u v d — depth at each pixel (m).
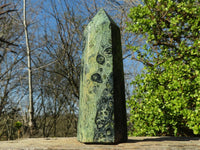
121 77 2.27
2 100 7.50
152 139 2.50
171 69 3.68
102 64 2.13
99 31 2.21
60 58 7.07
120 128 2.08
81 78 2.29
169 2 3.69
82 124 2.10
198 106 3.22
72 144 2.02
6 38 6.85
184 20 3.78
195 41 3.42
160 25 3.88
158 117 3.65
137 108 4.00
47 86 8.12
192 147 1.72
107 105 2.03
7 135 8.09
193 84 3.40
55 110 8.23
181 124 3.81
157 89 3.84
